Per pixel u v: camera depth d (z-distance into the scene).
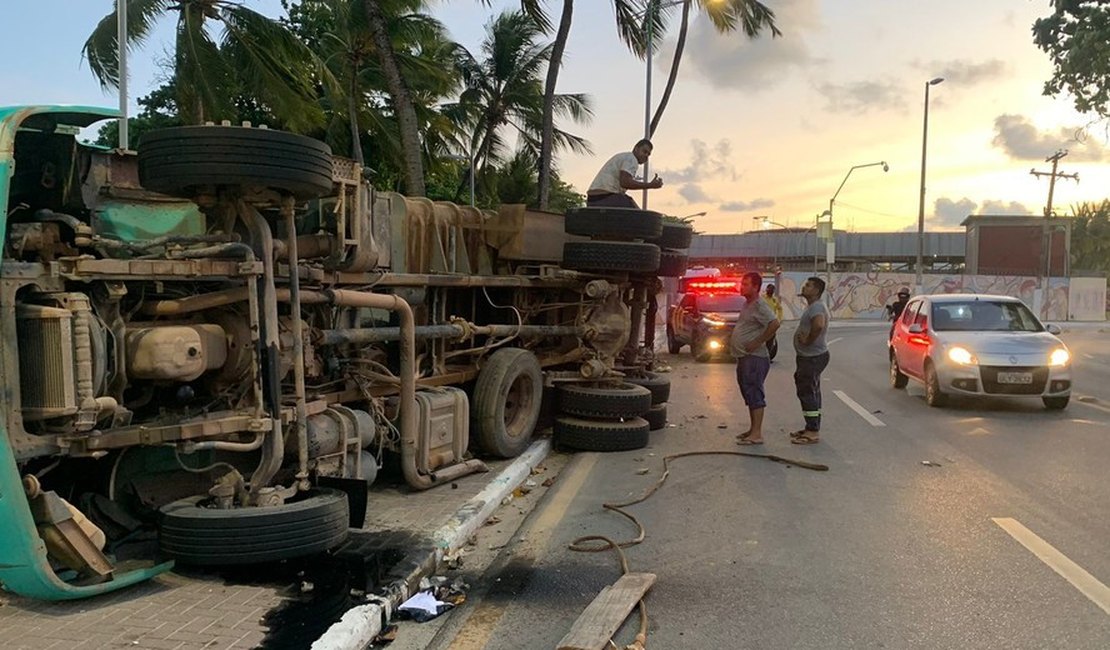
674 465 8.65
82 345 4.12
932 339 12.82
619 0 22.64
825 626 4.53
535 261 9.50
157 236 5.39
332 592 4.62
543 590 5.13
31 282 4.05
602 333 9.80
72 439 4.16
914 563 5.53
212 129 4.54
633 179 10.10
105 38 19.59
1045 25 20.61
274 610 4.36
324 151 5.02
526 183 38.25
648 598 4.94
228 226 4.88
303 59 20.38
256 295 4.80
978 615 4.66
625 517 6.71
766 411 12.41
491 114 34.06
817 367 9.77
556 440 9.63
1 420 3.91
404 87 19.39
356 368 6.74
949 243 70.25
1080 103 20.67
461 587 5.14
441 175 31.44
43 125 4.66
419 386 7.57
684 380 16.78
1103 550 5.77
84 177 5.07
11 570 4.05
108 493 4.87
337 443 5.95
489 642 4.38
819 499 7.21
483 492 7.03
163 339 4.54
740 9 24.06
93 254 4.66
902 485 7.69
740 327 9.77
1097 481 7.80
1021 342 12.28
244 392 5.10
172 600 4.48
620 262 9.15
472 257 9.05
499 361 8.44
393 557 5.24
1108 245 77.19
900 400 13.48
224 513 4.59
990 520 6.52
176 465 5.13
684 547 5.92
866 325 44.97
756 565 5.52
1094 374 17.69
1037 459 8.81
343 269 6.18
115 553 4.86
